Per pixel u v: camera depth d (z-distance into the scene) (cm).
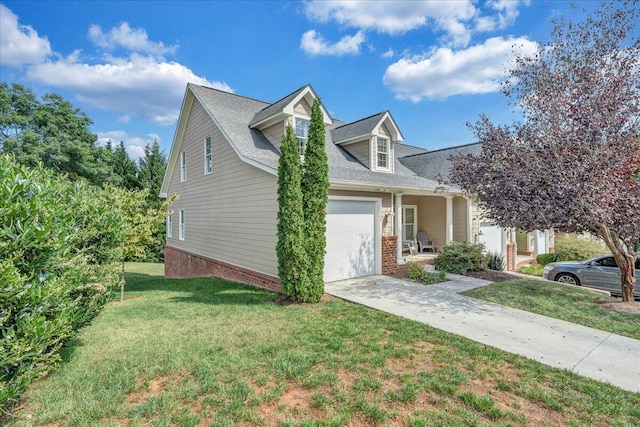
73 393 333
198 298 777
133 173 2770
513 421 293
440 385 347
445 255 1079
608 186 585
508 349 454
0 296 274
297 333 500
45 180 423
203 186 1289
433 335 495
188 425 282
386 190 1002
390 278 955
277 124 1073
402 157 1744
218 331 515
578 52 687
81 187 514
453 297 736
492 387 351
